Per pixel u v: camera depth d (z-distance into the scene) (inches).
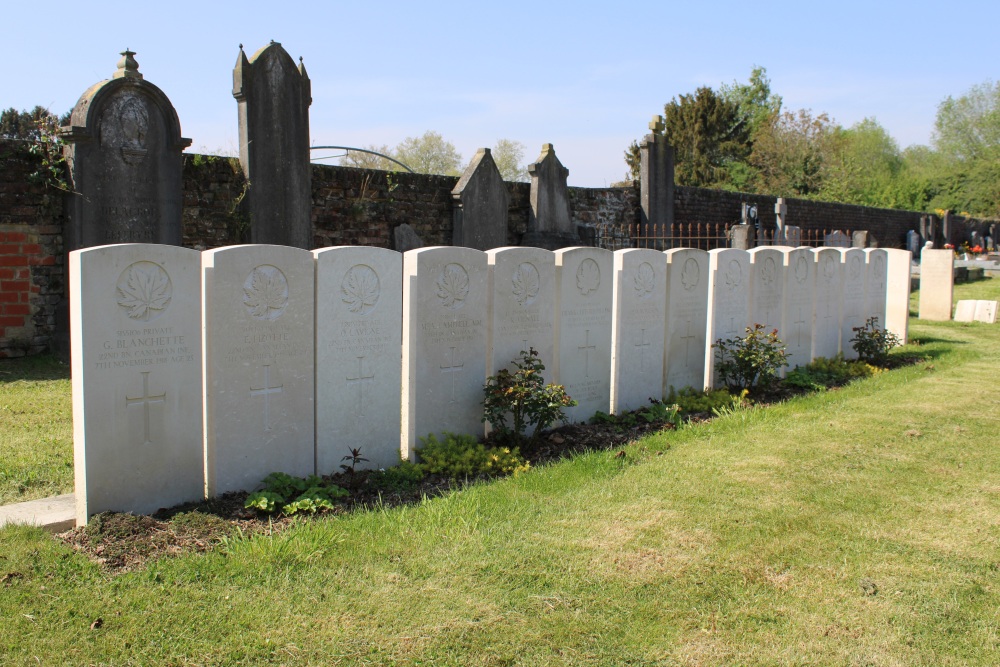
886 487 217.9
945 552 175.3
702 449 255.0
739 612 148.2
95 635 132.2
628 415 296.5
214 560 159.6
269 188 471.5
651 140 819.4
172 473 191.0
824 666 131.5
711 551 173.5
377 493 209.8
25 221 387.2
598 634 139.3
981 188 2169.0
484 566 162.9
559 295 282.2
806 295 408.8
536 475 221.1
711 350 352.5
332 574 157.3
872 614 147.9
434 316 242.7
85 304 173.3
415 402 240.2
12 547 161.0
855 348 441.1
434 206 605.0
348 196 548.4
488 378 255.8
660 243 832.9
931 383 373.7
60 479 211.8
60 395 306.8
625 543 176.4
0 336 384.8
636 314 308.5
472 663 129.6
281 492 199.3
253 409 205.0
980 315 632.4
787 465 236.5
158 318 185.3
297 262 210.5
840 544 178.9
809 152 1982.0
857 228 1267.2
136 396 183.2
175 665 125.9
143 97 396.2
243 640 133.2
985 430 280.7
